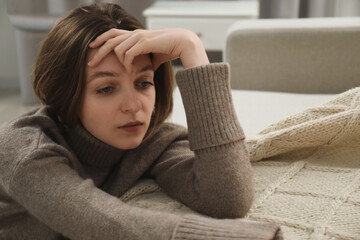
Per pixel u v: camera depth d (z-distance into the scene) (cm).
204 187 64
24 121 66
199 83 65
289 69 139
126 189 73
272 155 80
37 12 247
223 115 65
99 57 60
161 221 51
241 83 143
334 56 135
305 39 135
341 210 61
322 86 138
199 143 65
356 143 80
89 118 64
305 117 80
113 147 69
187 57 68
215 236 49
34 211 57
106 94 62
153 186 74
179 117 107
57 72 64
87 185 57
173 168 71
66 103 65
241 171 64
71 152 67
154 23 209
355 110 74
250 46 139
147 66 64
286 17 261
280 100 116
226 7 222
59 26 65
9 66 284
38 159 59
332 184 69
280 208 64
